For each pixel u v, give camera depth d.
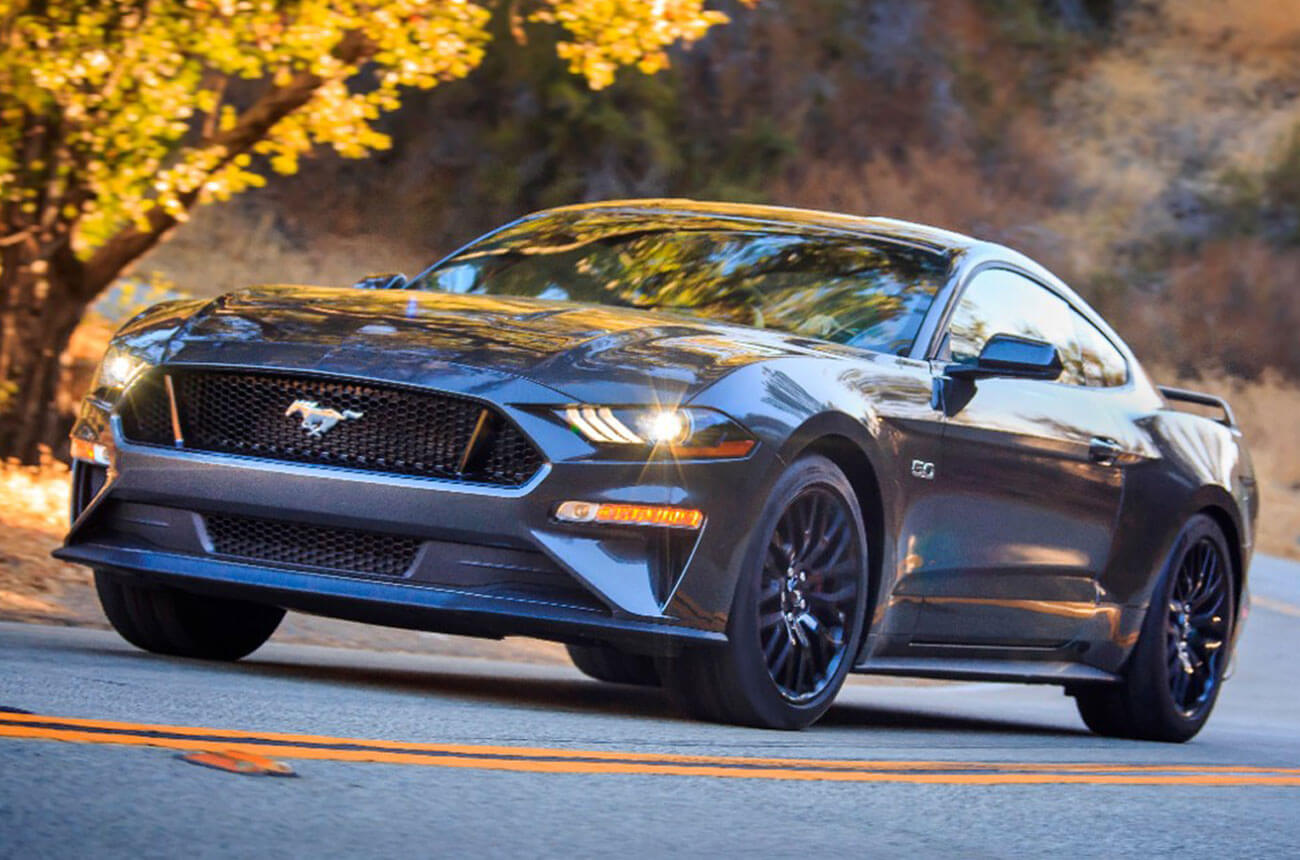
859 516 10.87
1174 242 66.06
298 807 5.86
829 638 10.80
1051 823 7.57
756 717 10.36
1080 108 70.69
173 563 10.29
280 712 8.23
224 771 6.29
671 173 53.84
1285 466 56.16
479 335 10.30
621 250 13.12
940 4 66.81
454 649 16.95
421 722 8.45
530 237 13.62
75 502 10.89
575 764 7.59
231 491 10.09
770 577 10.31
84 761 6.15
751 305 12.20
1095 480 13.18
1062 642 13.28
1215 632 14.96
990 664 12.57
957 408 11.77
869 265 12.66
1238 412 60.38
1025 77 70.00
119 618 11.66
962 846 6.75
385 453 9.94
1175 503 14.06
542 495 9.66
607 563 9.71
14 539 17.06
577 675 16.50
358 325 10.49
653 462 9.76
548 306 11.17
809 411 10.34
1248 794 9.48
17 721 6.83
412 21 22.28
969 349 12.45
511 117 52.84
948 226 60.72
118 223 23.45
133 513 10.52
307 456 10.05
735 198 54.00
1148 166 69.44
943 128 62.66
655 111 54.41
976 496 11.90
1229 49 77.25
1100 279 63.19
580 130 53.03
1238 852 7.29
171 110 21.92
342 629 16.42
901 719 13.88
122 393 10.60
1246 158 70.06
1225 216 67.44
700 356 10.35
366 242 50.47
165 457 10.28
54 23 21.11
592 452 9.71
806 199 56.75
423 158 52.34
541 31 52.72
